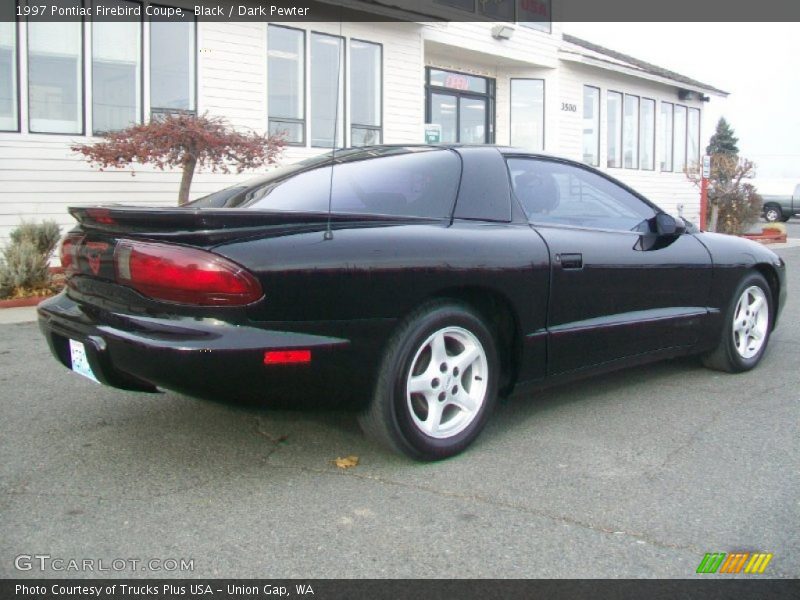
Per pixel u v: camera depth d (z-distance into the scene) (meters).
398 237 3.26
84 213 3.18
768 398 4.52
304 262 2.97
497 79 16.53
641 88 19.42
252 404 3.01
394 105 13.16
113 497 3.04
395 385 3.22
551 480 3.25
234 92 11.02
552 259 3.77
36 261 8.09
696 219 21.56
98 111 9.80
